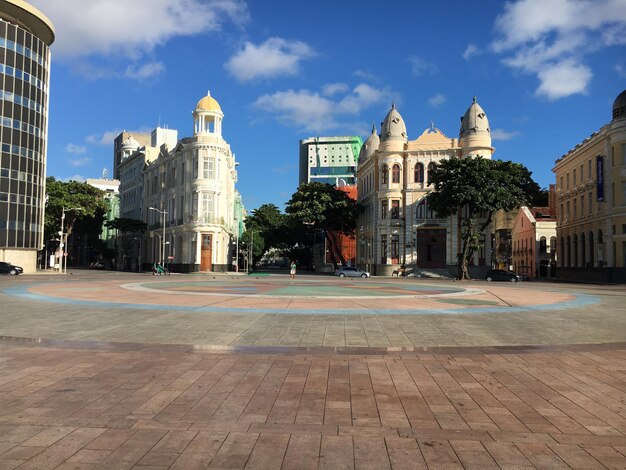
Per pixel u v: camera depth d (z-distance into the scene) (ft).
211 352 30.81
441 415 19.06
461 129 212.43
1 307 55.93
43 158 197.98
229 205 239.91
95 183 426.10
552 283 156.35
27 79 187.73
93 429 17.21
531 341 35.91
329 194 235.81
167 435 16.71
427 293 85.76
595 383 23.98
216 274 195.21
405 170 216.13
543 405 20.40
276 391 22.09
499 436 16.90
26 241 186.80
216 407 19.76
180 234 215.92
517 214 242.37
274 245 330.75
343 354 30.48
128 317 47.19
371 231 227.40
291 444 16.03
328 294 79.46
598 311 57.21
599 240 168.25
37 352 30.53
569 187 197.47
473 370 26.53
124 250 296.92
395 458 15.02
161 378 24.26
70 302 61.98
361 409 19.69
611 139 160.76
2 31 180.14
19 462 14.53
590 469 14.34
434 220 209.77
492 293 88.84
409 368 26.86
